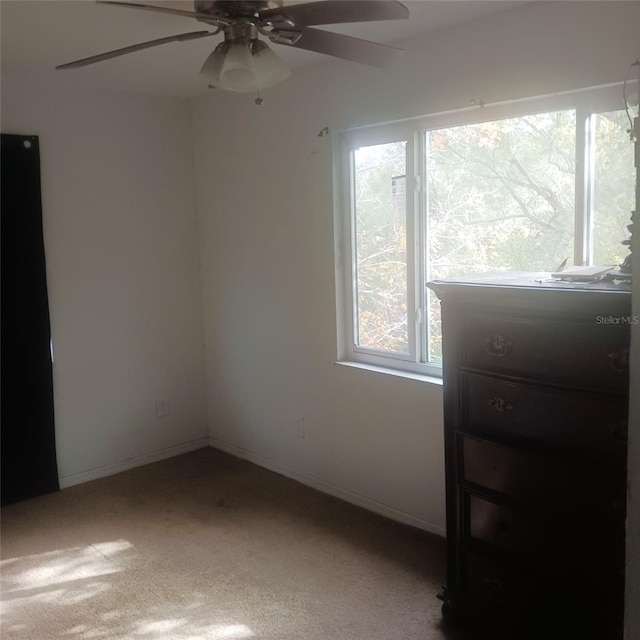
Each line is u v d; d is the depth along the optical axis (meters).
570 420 1.92
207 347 4.16
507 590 2.16
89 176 3.61
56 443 3.63
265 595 2.54
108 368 3.79
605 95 2.30
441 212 2.89
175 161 3.95
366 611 2.42
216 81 2.08
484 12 2.48
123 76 3.35
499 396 2.09
